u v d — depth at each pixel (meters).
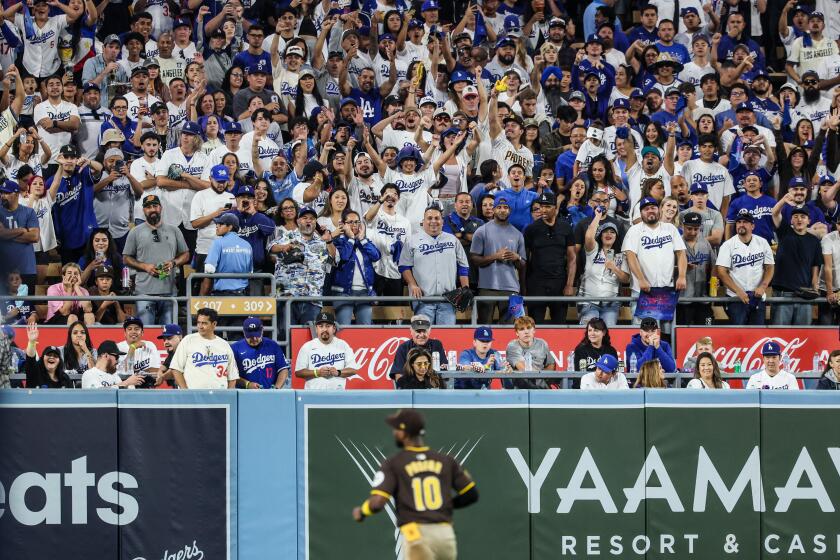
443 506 39.81
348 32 85.56
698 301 67.94
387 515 49.38
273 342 57.75
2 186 65.25
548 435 49.94
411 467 39.97
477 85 79.19
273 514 49.16
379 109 84.56
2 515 48.38
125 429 48.91
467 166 76.88
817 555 50.16
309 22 88.38
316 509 49.25
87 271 66.12
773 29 97.75
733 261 68.44
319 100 82.06
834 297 69.06
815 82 89.50
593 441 50.00
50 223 69.94
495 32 94.50
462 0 97.56
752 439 50.34
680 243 66.12
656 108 85.12
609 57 90.94
